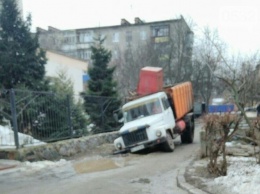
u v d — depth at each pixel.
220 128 7.63
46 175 9.27
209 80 43.62
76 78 34.88
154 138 12.90
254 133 8.86
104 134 16.25
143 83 16.47
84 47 61.28
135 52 44.94
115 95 22.08
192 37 43.97
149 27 59.38
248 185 6.09
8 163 10.49
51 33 61.50
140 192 6.81
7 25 19.23
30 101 12.34
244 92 9.94
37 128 12.66
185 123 16.75
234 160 8.69
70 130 14.00
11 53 18.67
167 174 8.41
